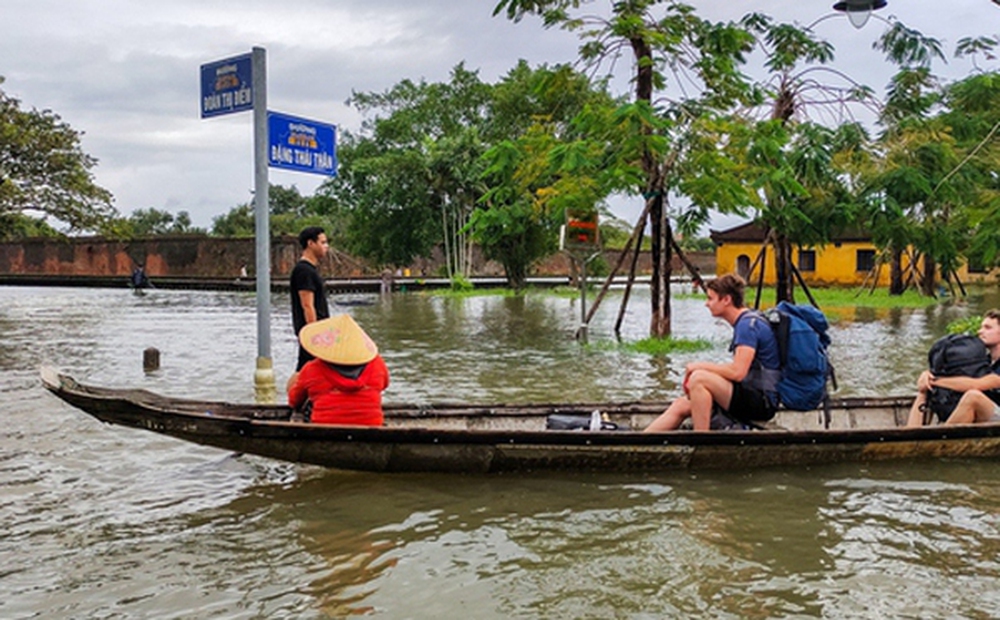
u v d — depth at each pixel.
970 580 4.28
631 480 5.96
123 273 54.44
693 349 14.03
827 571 4.39
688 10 14.22
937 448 6.42
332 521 5.13
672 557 4.58
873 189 14.77
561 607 3.96
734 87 14.68
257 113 8.45
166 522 5.11
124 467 6.31
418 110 43.16
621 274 54.06
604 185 13.89
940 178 14.63
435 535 4.90
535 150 15.12
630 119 12.82
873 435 6.23
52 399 9.12
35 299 34.25
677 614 3.88
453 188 39.75
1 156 31.48
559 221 16.11
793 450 6.20
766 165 13.60
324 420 6.05
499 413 7.05
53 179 32.75
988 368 6.70
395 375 11.40
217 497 5.59
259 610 3.92
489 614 3.89
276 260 48.94
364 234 42.91
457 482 5.90
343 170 43.41
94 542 4.78
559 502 5.50
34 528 5.00
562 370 11.81
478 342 15.74
